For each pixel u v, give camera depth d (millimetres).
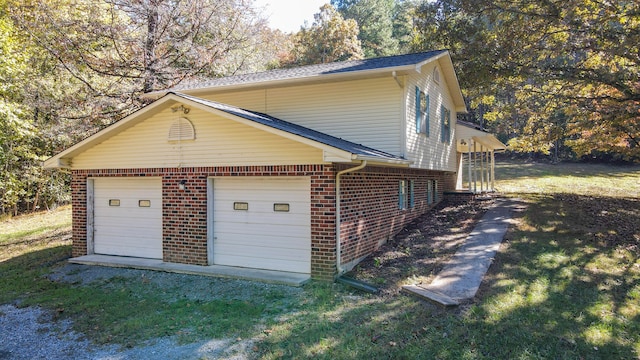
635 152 17750
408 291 7172
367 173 9594
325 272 8055
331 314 6398
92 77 17562
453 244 10148
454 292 7016
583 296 6977
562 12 14477
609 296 7008
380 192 10344
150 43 15930
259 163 8703
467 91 19766
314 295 7270
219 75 18469
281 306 6863
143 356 5266
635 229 11047
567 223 11664
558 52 14984
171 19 16062
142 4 15234
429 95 12641
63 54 15766
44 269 10148
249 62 19156
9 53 16375
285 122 10938
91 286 8570
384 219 10555
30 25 16297
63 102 16766
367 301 6910
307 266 8477
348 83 10883
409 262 8930
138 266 9617
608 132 17203
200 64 16875
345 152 7246
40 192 20828
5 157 17875
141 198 10484
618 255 9031
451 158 16688
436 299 6594
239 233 9219
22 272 10070
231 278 8508
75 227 11117
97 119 16344
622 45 12875
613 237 10305
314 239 8188
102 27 15383
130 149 10250
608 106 15258
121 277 9055
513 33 16172
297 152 8320
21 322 6656
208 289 7934
